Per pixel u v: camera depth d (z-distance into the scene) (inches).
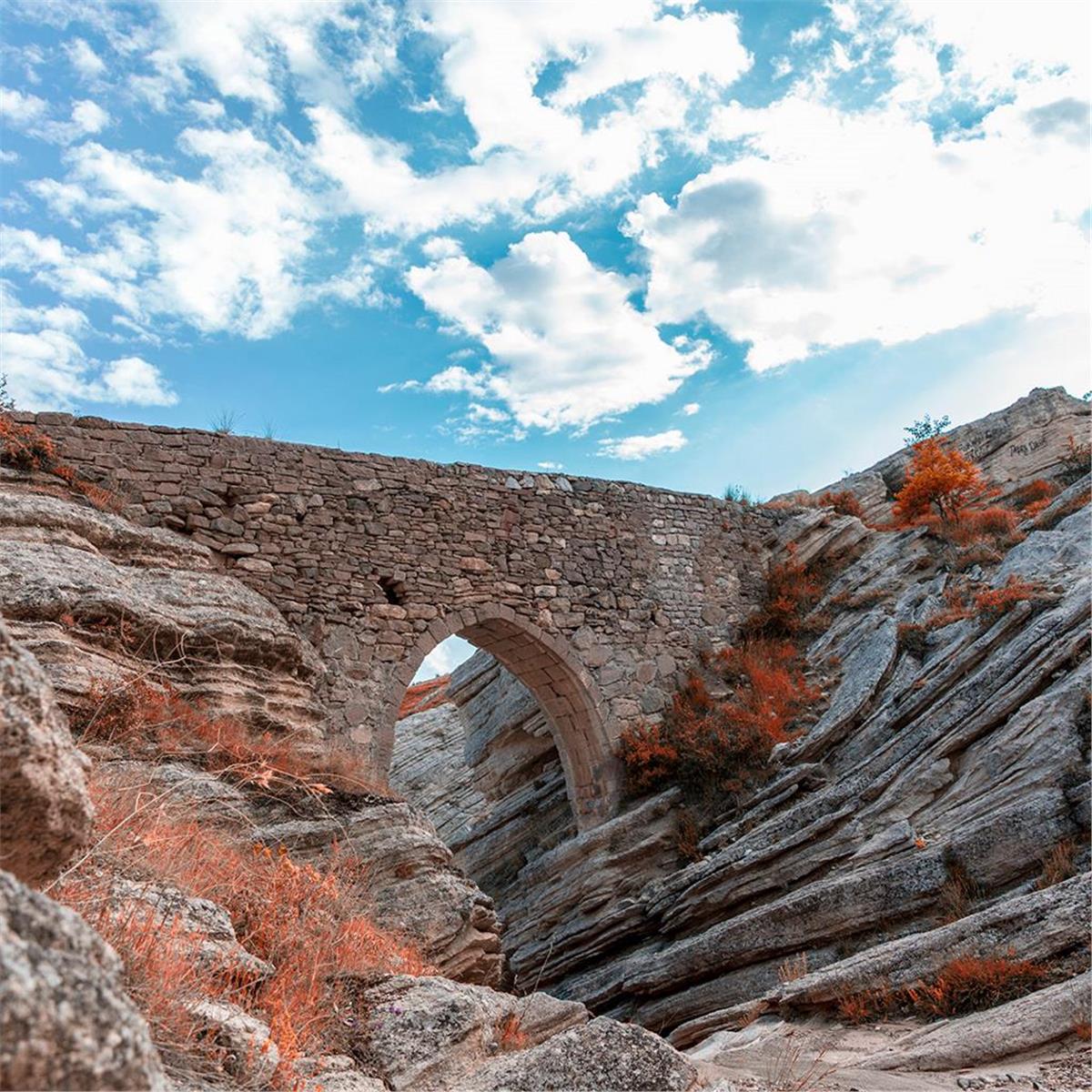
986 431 960.9
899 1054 303.6
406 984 221.9
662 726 708.0
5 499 467.8
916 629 625.6
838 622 751.1
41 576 411.2
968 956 358.9
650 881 613.3
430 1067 195.2
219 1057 148.0
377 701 612.1
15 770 99.7
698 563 791.7
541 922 626.2
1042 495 820.0
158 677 430.6
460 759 999.6
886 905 445.1
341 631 615.2
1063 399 956.6
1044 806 429.4
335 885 284.2
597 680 707.4
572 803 714.8
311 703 502.6
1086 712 465.1
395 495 665.6
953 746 514.3
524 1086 186.9
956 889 428.8
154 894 195.5
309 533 626.2
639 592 751.7
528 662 721.6
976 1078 273.3
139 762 343.6
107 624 416.5
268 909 237.8
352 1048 197.9
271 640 490.3
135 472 584.7
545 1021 267.1
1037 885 406.3
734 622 789.2
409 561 655.8
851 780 537.3
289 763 417.4
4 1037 55.9
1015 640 533.6
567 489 747.4
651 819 644.7
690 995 490.3
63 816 110.0
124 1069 63.5
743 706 697.0
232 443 622.5
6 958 60.2
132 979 148.7
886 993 369.1
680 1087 192.2
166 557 521.3
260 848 284.4
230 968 184.9
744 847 543.2
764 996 421.7
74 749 120.6
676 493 805.9
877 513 963.3
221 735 405.4
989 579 649.6
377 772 596.4
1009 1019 299.9
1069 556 599.8
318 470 644.1
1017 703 503.8
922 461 825.5
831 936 455.5
